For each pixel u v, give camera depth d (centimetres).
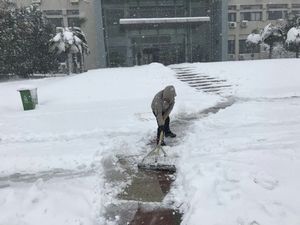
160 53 3017
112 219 403
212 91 1258
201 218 363
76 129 795
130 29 2930
